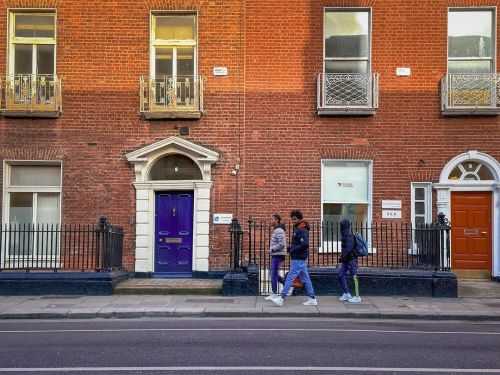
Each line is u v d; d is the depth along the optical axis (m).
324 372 6.31
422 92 14.60
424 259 13.41
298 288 12.84
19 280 12.92
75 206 14.59
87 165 14.63
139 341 8.09
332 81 14.54
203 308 11.11
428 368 6.55
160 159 14.80
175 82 14.58
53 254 14.55
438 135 14.52
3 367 6.55
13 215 14.71
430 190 14.48
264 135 14.64
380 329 9.38
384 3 14.71
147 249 14.53
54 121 14.68
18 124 14.64
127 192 14.62
